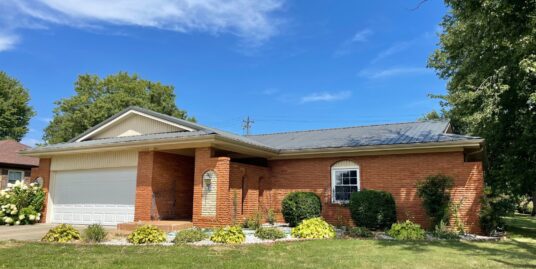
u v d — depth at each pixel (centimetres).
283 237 1214
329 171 1714
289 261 823
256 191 1709
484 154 1653
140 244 1066
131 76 4400
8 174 2486
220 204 1442
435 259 852
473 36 1328
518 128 1761
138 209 1584
